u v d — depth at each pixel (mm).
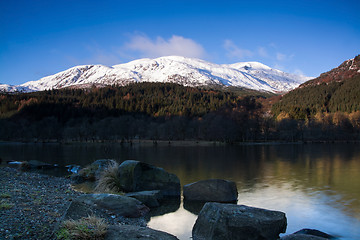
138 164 15867
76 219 8867
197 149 65625
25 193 13117
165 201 14203
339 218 11305
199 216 9367
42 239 7250
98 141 111312
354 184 18734
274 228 8391
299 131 101875
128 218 10797
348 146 74375
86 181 19703
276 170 26172
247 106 101938
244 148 68438
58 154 49969
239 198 14750
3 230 7590
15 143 101438
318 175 22922
